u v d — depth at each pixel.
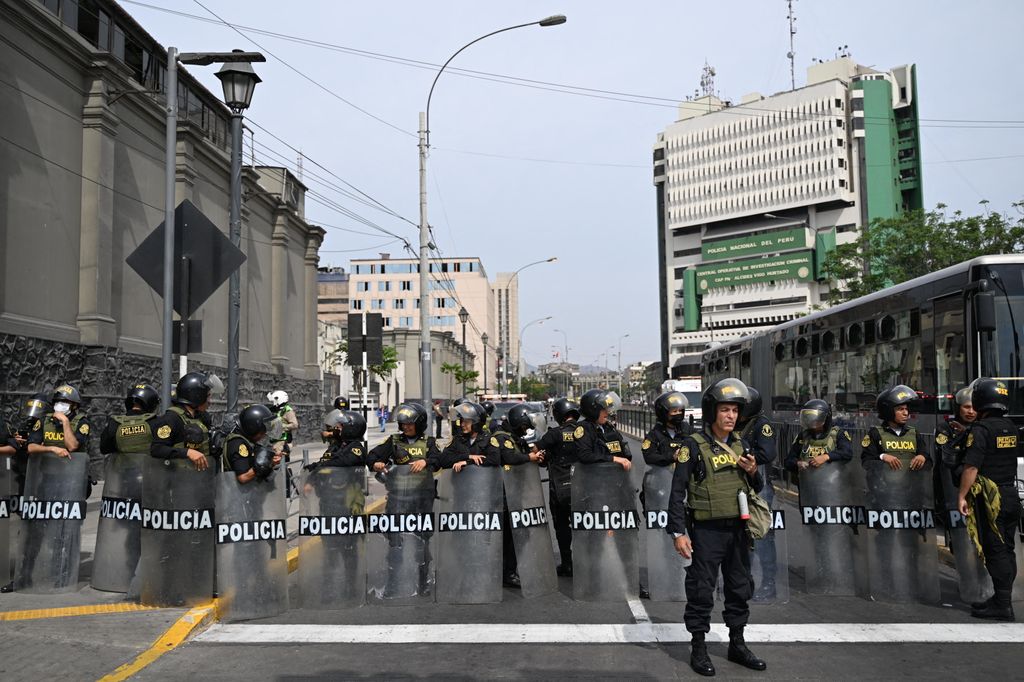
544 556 7.80
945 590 7.91
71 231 17.17
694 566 5.51
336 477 7.46
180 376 8.38
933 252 31.11
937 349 10.98
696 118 119.19
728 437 5.63
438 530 7.59
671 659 5.74
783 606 7.31
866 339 13.63
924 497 7.47
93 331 17.42
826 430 8.02
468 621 6.86
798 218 109.69
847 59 108.56
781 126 109.88
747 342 21.77
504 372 66.44
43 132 16.20
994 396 6.79
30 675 5.43
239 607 6.93
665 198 129.12
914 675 5.34
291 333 31.28
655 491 7.53
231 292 10.45
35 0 16.41
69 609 6.98
